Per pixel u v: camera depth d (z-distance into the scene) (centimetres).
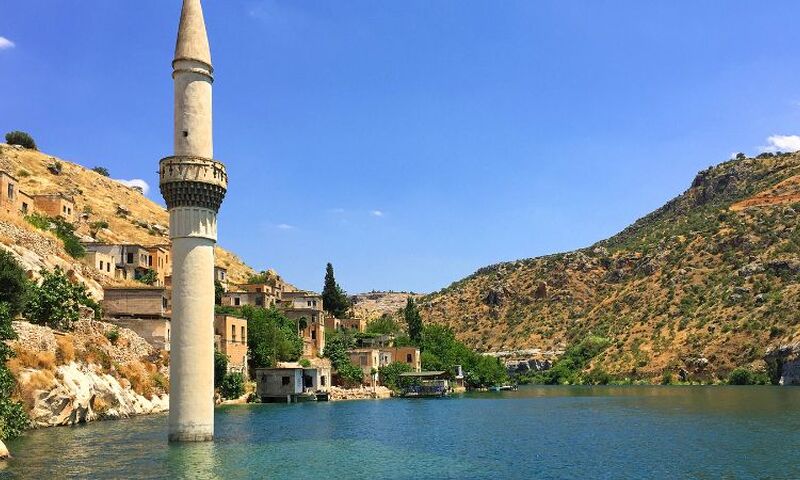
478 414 9631
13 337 5906
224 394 10975
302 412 9412
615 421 8444
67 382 6397
